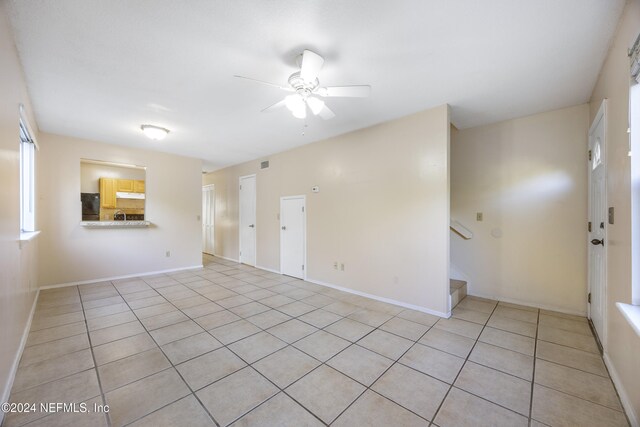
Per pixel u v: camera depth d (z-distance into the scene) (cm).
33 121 339
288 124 372
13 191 201
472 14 169
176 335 261
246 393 178
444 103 303
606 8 165
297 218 489
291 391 180
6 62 174
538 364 211
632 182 161
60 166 422
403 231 340
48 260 413
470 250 381
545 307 327
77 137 434
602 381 190
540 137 330
